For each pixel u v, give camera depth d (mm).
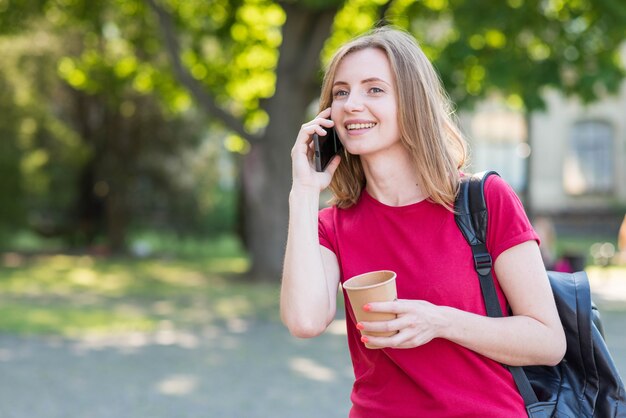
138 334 11062
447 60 14391
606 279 19484
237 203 27391
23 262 24281
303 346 10102
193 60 19891
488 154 38594
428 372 2166
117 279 19406
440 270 2186
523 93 14203
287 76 17000
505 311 2225
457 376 2156
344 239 2365
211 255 29797
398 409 2203
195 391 7469
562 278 2350
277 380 7996
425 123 2225
